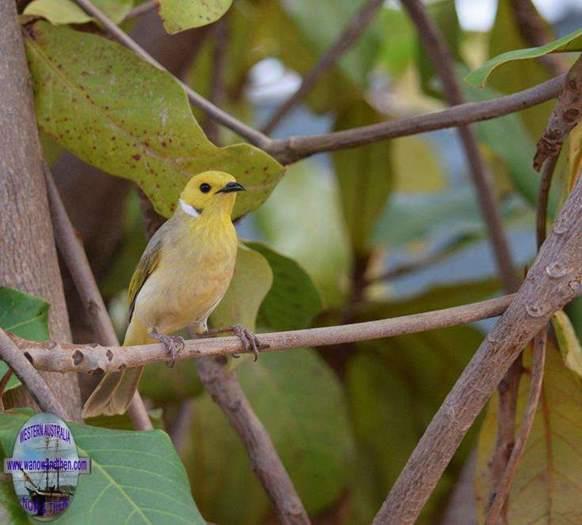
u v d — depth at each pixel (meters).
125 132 7.41
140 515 5.29
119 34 7.58
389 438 12.05
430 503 11.47
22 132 6.81
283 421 10.77
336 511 11.84
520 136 10.66
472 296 11.58
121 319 12.81
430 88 11.95
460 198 13.44
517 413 7.34
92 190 10.02
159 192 7.54
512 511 7.32
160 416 8.96
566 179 7.00
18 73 6.92
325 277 13.81
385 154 12.70
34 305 6.16
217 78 11.57
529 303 5.95
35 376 5.24
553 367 7.23
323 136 7.93
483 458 7.49
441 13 12.23
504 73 11.49
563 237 5.95
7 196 6.62
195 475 11.12
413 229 13.01
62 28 7.37
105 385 7.46
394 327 6.12
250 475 11.16
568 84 6.32
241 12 13.16
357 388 12.12
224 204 7.54
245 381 10.78
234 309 7.91
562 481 7.29
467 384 6.08
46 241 6.73
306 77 11.39
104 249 10.60
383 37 13.12
